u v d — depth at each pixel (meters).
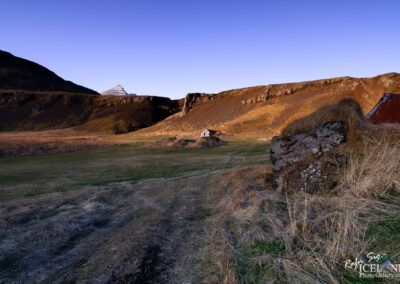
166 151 27.23
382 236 1.88
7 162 21.89
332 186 3.43
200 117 112.75
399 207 2.26
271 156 4.93
